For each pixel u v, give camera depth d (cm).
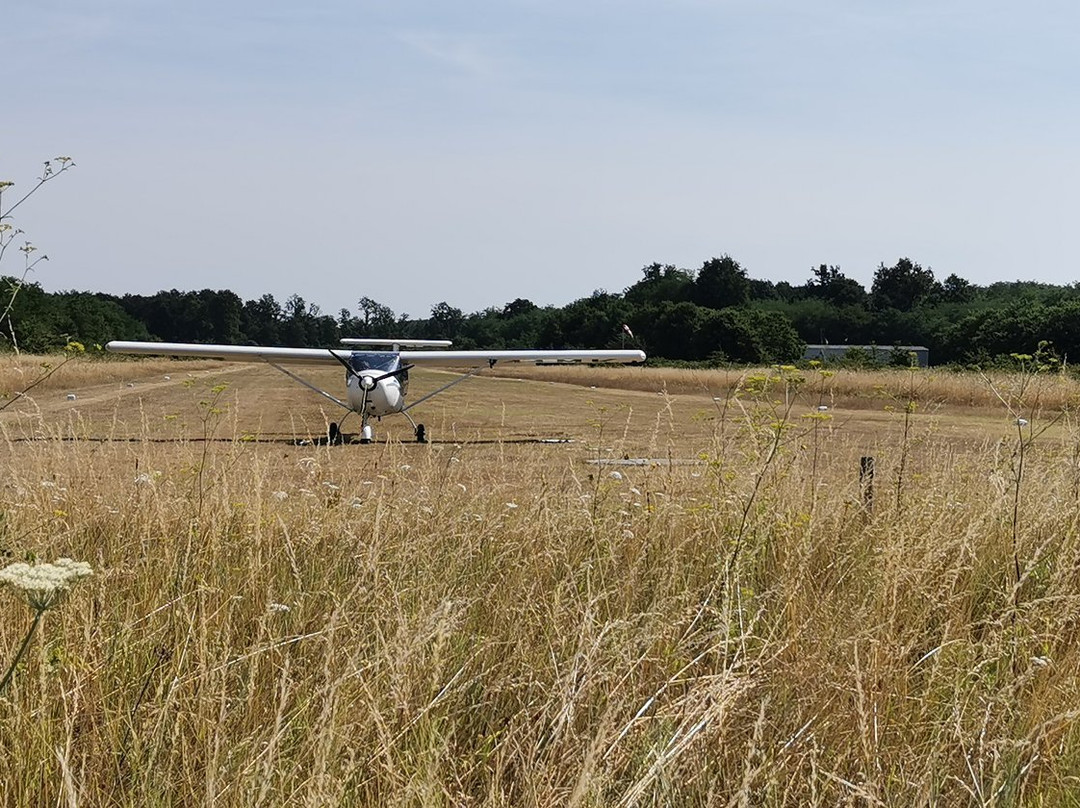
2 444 916
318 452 737
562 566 484
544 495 564
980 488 613
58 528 518
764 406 623
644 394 3712
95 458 691
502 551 515
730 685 312
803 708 338
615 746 288
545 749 297
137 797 287
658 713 308
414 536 521
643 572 474
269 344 15938
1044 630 411
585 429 1894
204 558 462
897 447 783
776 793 289
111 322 9294
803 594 422
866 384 2673
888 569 415
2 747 293
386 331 16612
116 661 353
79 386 3394
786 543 480
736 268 11719
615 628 362
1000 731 332
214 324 15462
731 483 577
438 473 663
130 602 402
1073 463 629
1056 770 315
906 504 567
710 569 471
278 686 336
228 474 616
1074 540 492
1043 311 6950
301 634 388
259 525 454
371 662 343
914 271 12406
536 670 358
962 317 10538
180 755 306
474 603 434
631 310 9038
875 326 10844
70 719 304
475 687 356
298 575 426
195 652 353
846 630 387
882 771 307
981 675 357
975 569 485
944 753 317
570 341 9388
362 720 312
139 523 541
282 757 299
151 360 6662
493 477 770
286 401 2844
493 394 3616
